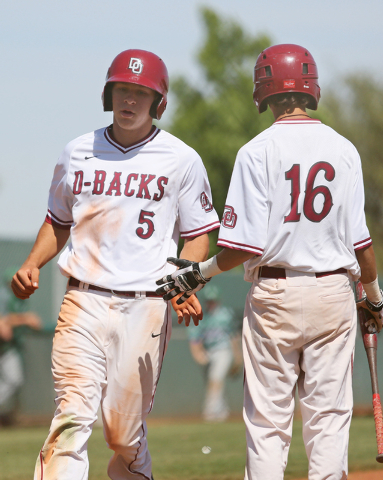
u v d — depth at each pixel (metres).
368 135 91.00
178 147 12.96
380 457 11.88
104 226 12.53
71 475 11.69
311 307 11.01
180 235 13.42
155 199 12.64
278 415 11.24
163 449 22.64
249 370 11.51
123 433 12.77
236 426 31.52
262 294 11.21
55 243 13.40
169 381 38.81
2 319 34.16
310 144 11.29
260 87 12.06
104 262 12.44
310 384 11.27
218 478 17.11
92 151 12.88
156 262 12.59
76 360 12.19
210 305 39.19
